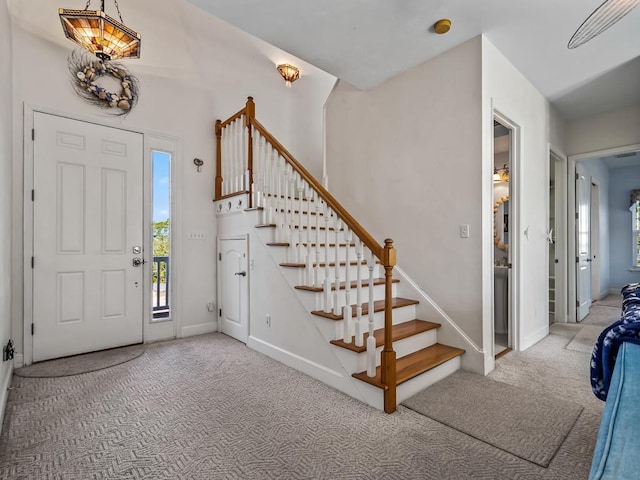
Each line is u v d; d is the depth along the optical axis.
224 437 1.79
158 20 3.63
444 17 2.43
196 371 2.70
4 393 2.10
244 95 4.35
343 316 2.39
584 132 4.32
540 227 3.65
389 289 2.06
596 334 3.79
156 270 3.80
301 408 2.11
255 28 2.54
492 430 1.84
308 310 2.62
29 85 2.86
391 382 2.05
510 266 3.22
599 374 1.07
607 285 6.82
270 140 3.15
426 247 3.04
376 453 1.66
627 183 6.74
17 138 2.79
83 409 2.09
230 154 3.80
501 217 4.54
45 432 1.83
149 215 3.51
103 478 1.49
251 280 3.34
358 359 2.24
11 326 2.68
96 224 3.18
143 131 3.48
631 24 2.48
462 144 2.78
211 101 4.03
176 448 1.70
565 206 4.41
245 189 3.45
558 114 4.17
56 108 2.99
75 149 3.08
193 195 3.84
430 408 2.08
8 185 2.52
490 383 2.45
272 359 2.98
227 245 3.78
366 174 3.61
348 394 2.29
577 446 1.70
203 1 2.24
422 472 1.52
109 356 3.04
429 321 2.97
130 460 1.61
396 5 2.29
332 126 4.03
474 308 2.69
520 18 2.44
